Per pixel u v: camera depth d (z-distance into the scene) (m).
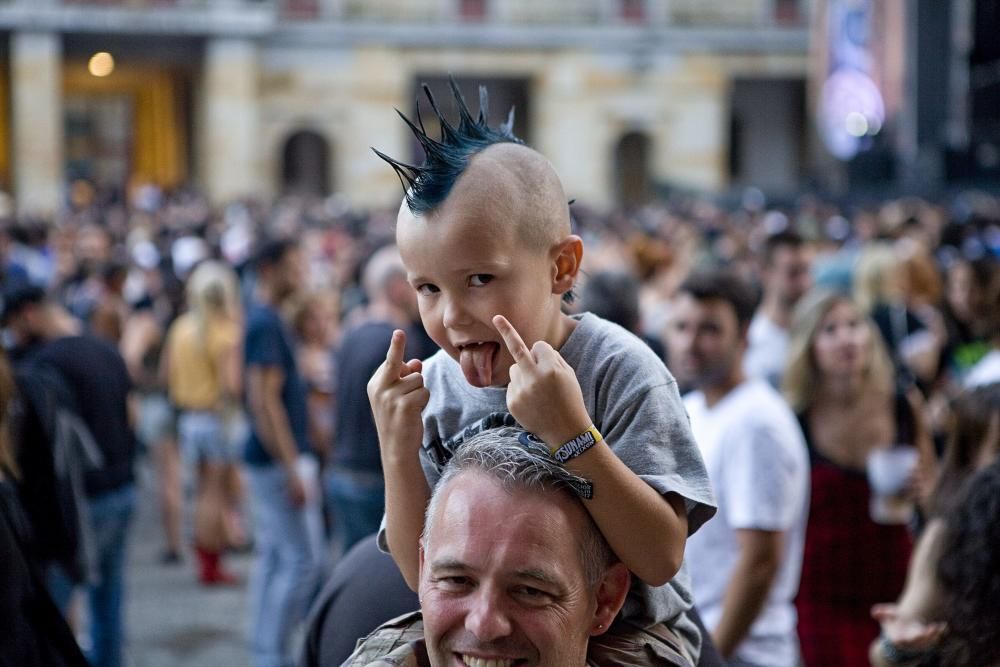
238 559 8.98
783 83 45.78
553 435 1.63
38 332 5.90
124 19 37.72
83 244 13.73
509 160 1.66
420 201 1.64
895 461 4.32
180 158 43.31
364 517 5.88
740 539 3.69
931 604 3.04
